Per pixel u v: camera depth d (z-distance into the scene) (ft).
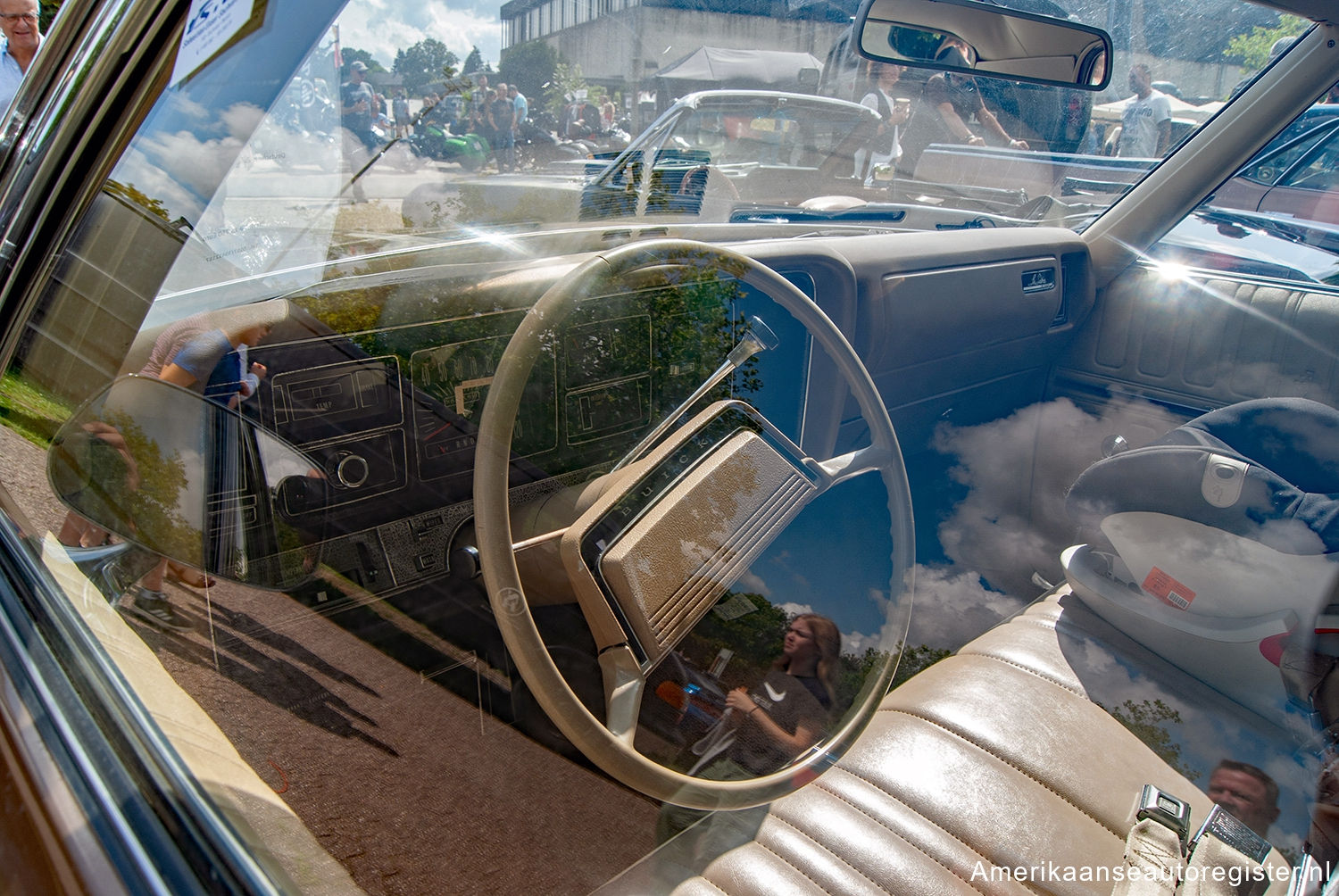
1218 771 2.38
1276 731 2.42
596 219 3.64
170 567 2.45
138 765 1.96
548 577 2.74
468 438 2.89
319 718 2.30
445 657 2.61
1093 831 2.39
